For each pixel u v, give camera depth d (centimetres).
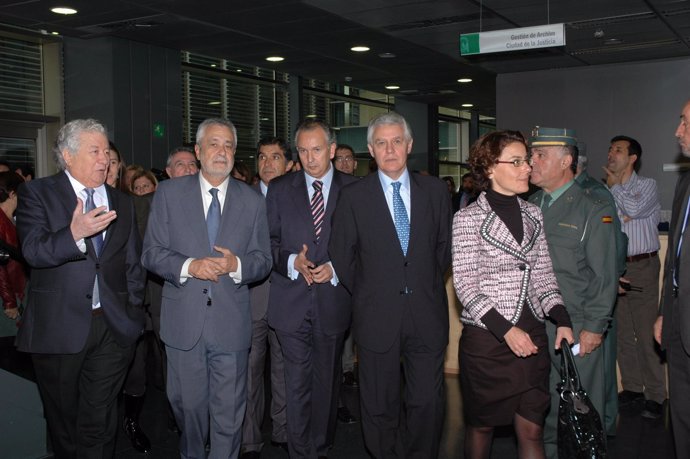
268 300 387
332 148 379
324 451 373
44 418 378
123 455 413
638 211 494
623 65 1162
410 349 335
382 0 755
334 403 374
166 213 340
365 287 331
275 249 375
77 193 328
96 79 955
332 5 778
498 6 788
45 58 960
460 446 421
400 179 338
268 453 413
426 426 334
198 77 1166
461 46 805
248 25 873
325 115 1476
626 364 511
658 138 1143
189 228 338
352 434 448
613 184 521
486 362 298
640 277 493
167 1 745
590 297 345
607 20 861
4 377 362
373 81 1377
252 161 1288
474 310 290
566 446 290
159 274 331
